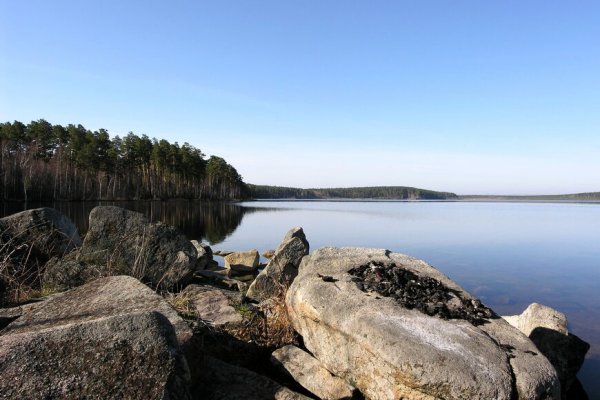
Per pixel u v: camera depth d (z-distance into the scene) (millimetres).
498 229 37875
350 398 4453
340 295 5180
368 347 4223
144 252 8586
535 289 14109
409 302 4973
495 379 3688
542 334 6707
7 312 4586
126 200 75188
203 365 4246
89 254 8312
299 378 4895
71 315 4406
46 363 3000
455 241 27891
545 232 35594
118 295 4934
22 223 8469
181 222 39375
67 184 64500
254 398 4141
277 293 7547
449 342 4105
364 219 49562
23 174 56062
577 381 6977
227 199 118750
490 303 12289
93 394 2891
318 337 5020
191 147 91688
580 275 16609
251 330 5750
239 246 25359
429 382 3680
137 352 3154
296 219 48438
